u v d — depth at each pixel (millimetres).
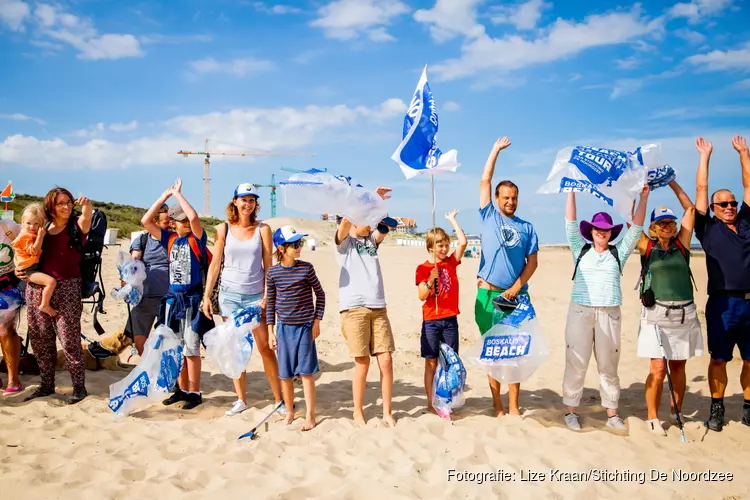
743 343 5270
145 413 5637
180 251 5828
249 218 5711
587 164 5281
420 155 5637
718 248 5258
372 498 3945
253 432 5047
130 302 6449
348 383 6934
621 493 4082
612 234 5488
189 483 4145
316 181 5152
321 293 5355
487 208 5625
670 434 5195
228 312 5609
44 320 5750
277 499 3891
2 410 5492
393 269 22938
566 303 13492
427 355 5676
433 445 4836
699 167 5500
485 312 5562
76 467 4309
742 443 5004
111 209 47469
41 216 5637
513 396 5578
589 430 5266
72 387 6262
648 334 5270
